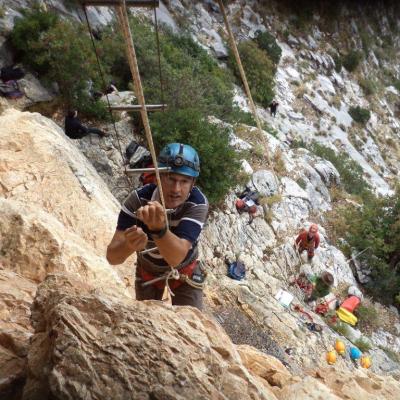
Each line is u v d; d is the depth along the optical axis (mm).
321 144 37469
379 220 22375
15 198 8211
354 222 22406
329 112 41281
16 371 3217
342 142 39500
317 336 15805
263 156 22359
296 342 15062
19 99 18609
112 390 2633
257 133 23875
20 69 18922
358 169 35625
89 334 2836
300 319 16266
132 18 29688
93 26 25000
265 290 16719
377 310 20250
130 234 3160
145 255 3812
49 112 18938
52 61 18922
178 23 35750
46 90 19250
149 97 18906
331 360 14867
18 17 20906
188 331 3143
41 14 20344
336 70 46938
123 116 18625
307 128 38562
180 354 2867
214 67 33000
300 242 19125
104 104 18672
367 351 17219
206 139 16656
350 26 51281
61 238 6418
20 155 9070
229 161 16922
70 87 19031
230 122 23844
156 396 2646
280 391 3893
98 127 18281
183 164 3277
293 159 24438
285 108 38562
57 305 2979
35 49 19250
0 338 3559
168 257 3172
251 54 36906
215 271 16516
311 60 44844
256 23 41719
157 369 2742
